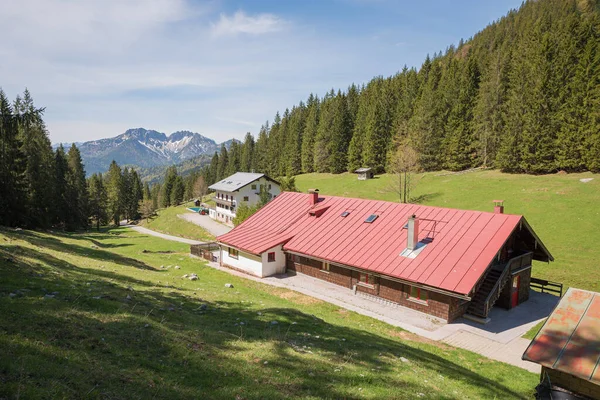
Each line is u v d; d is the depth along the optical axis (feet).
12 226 167.53
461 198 190.90
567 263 115.75
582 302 42.55
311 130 376.68
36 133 219.20
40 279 44.06
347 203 117.08
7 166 166.91
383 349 46.68
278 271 109.60
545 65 196.03
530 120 199.00
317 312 71.77
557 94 193.36
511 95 222.69
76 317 32.94
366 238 96.99
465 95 253.44
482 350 63.21
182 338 34.73
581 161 181.98
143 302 45.06
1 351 22.97
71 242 124.57
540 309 83.35
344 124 336.29
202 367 29.12
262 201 187.62
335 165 333.42
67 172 274.36
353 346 44.98
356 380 32.45
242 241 113.29
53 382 20.80
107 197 367.86
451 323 74.79
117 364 26.04
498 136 229.86
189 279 85.66
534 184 183.42
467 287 69.46
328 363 35.81
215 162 538.47
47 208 221.66
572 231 134.82
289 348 38.09
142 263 104.68
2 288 36.91
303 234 109.60
